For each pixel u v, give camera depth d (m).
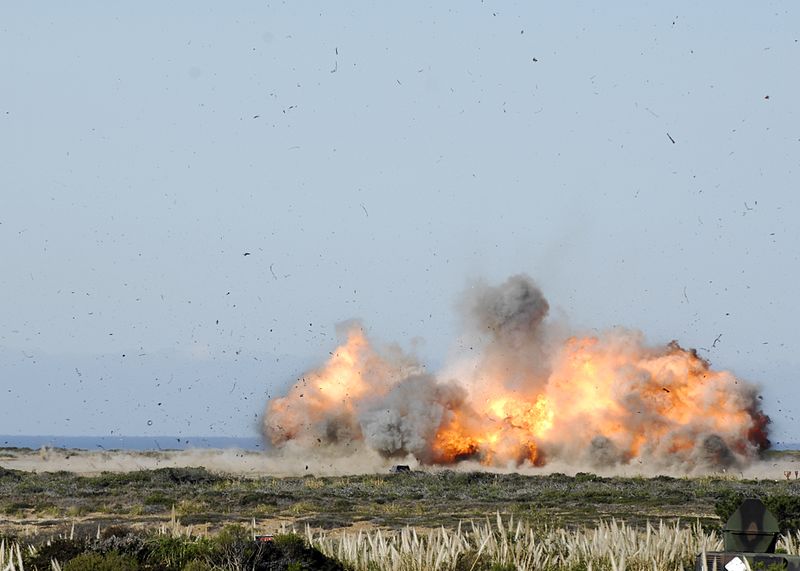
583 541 120.94
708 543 119.25
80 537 125.69
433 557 112.25
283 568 114.31
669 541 113.00
